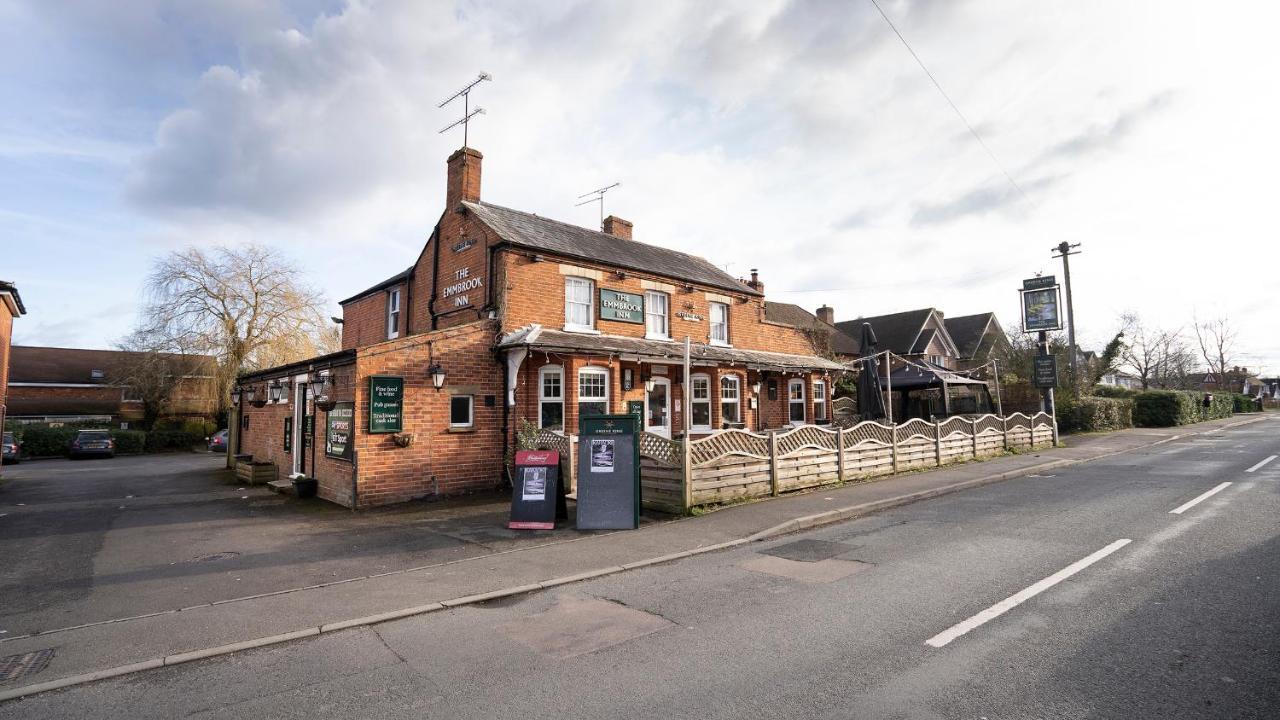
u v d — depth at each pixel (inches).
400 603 249.9
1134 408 1283.2
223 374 1374.3
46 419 1606.8
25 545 373.1
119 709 166.9
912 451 618.8
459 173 669.9
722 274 884.6
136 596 267.1
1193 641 188.4
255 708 166.2
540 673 182.7
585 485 393.4
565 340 577.3
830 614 223.1
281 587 277.0
